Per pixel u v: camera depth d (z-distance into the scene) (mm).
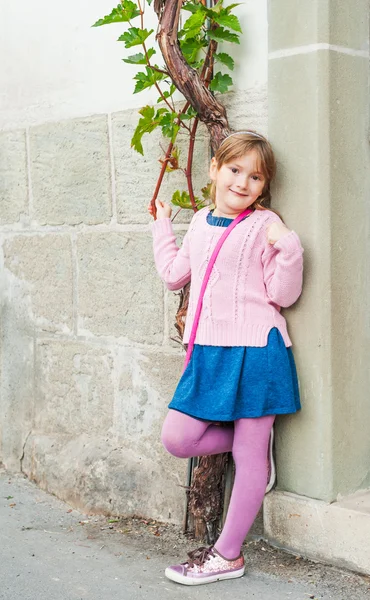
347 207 2836
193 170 3236
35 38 3916
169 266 3016
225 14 2885
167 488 3383
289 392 2777
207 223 2859
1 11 4129
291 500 2949
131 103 3461
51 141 3861
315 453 2875
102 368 3693
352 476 2928
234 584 2764
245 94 3012
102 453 3643
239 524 2789
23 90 4008
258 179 2768
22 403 4156
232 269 2775
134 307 3520
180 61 2916
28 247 4055
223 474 3107
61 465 3797
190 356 2848
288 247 2660
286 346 2828
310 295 2820
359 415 2943
